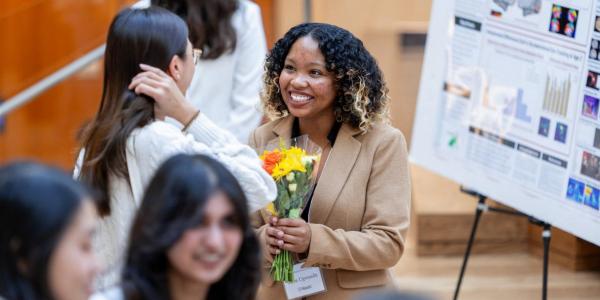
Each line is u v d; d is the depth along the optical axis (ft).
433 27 19.15
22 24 28.09
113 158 12.04
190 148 12.09
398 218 13.50
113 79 12.63
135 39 12.49
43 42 28.19
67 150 29.55
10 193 7.73
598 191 15.42
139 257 8.68
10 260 7.71
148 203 8.73
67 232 7.82
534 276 21.99
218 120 18.84
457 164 18.67
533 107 16.74
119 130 12.03
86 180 12.20
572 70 15.85
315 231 13.17
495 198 17.71
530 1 16.65
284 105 14.44
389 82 29.60
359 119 13.76
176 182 8.64
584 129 15.66
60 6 28.12
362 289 13.69
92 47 28.32
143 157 12.01
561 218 16.22
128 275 8.84
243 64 18.86
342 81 13.58
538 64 16.57
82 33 28.27
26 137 29.48
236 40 18.53
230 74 18.80
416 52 29.60
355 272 13.71
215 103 18.79
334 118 14.02
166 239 8.53
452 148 18.80
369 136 13.88
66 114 29.40
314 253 13.11
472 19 18.12
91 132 12.32
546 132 16.47
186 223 8.53
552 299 20.71
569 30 15.84
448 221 23.11
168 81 12.40
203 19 18.24
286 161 13.07
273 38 30.50
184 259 8.69
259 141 14.56
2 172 7.95
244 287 9.39
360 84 13.56
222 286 9.44
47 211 7.71
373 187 13.66
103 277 11.28
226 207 8.72
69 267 7.84
